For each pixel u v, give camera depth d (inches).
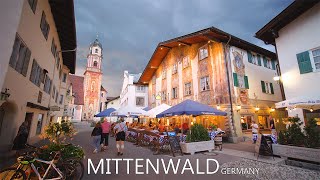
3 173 168.1
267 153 302.2
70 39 626.5
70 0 389.4
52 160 179.8
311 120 285.0
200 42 713.0
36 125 486.0
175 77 844.6
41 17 394.6
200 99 671.1
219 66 610.5
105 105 2849.4
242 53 656.4
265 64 735.7
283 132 308.7
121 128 359.9
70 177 197.6
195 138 386.0
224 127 562.6
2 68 119.6
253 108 617.6
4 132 303.4
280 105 327.9
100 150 398.0
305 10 398.0
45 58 471.2
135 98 1234.6
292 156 276.8
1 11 123.0
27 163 166.2
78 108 2365.9
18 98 308.0
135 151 389.1
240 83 611.2
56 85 741.9
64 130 276.7
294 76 409.1
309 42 386.6
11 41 126.2
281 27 447.5
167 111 413.7
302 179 209.5
